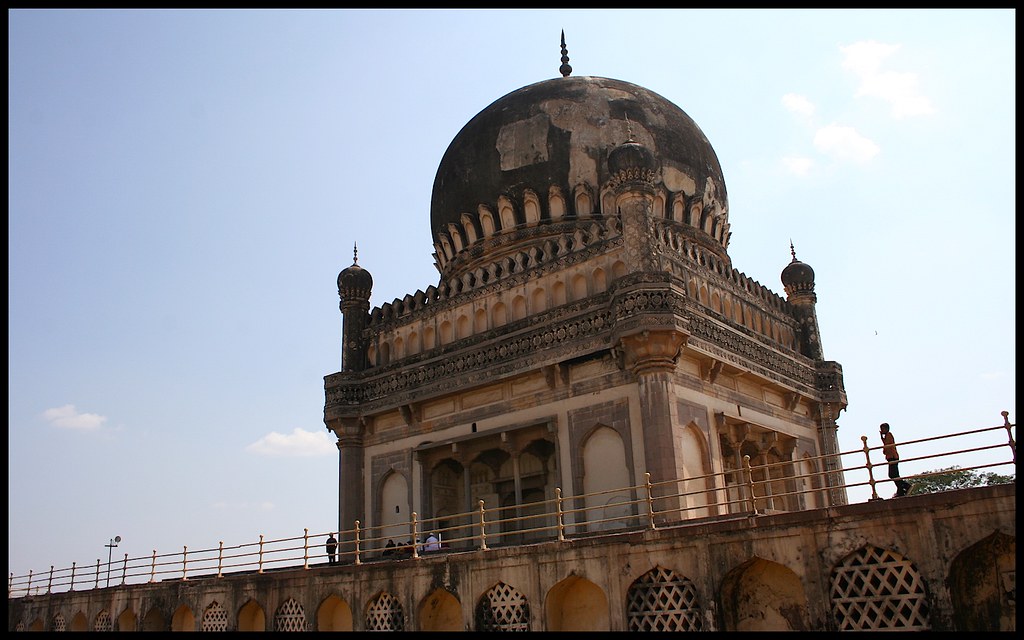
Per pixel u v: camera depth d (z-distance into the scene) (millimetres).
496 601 21594
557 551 20656
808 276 36844
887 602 15836
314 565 29406
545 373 28359
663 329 25359
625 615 19203
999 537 14820
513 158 35688
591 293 28672
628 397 26391
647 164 28469
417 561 23406
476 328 31578
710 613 17922
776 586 17922
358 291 35750
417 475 31469
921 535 15602
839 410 35250
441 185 38438
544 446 29625
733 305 31797
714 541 18250
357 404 33875
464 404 30938
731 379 29750
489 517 31234
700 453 26891
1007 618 14805
